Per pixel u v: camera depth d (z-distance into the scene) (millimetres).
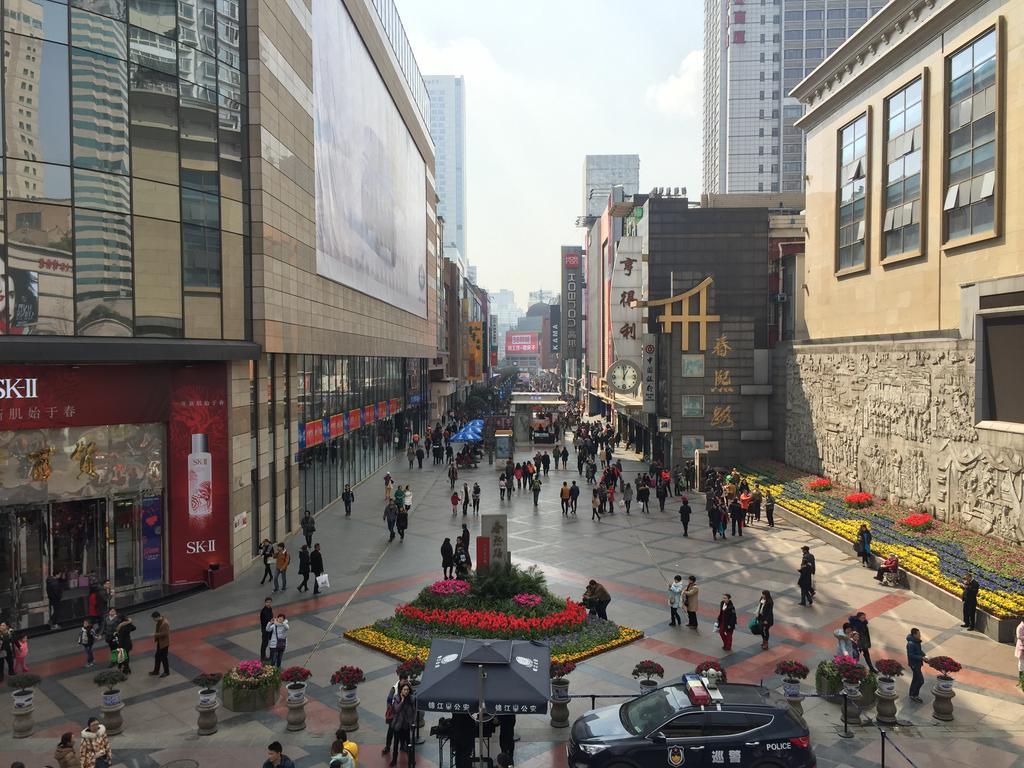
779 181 157750
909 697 16984
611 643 20031
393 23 60344
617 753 12867
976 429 27094
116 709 15523
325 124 37938
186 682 18156
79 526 23844
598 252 103312
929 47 32625
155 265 24422
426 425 90438
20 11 21234
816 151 45000
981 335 26859
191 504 25844
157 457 25453
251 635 21359
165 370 25281
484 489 47406
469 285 153125
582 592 24969
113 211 23266
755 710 13195
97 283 22906
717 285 59031
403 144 64000
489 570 23719
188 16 25484
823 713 16297
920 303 33469
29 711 15484
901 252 35438
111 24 23156
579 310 134625
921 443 31391
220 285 26734
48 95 21812
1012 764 13953
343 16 41906
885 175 36812
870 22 36156
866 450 36688
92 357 22562
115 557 24578
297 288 32969
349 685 15602
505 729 13977
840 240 42156
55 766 14055
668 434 52000
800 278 48281
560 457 58938
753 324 51250
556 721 15828
